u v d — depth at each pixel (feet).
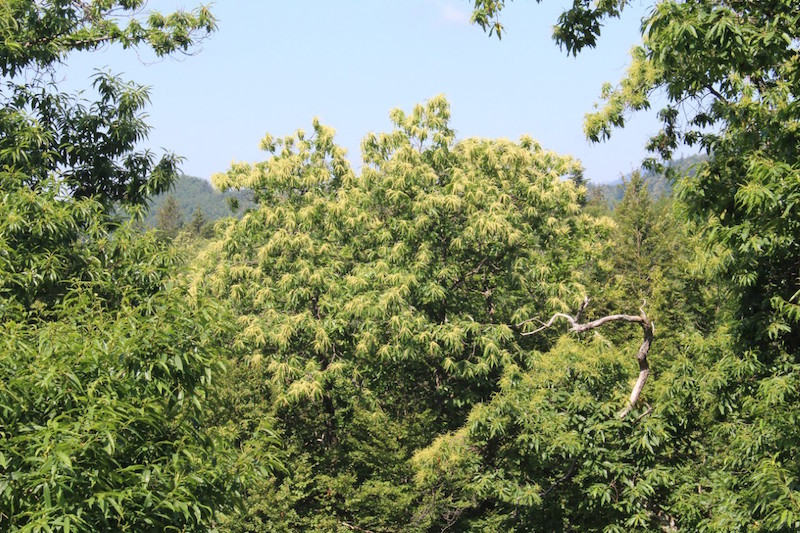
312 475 69.31
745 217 34.01
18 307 29.14
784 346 36.68
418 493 64.64
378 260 71.51
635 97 59.88
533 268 72.84
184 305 28.63
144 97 49.80
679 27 28.76
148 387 25.93
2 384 22.33
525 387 49.01
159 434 26.48
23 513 20.22
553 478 47.52
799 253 33.88
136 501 24.02
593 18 35.01
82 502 21.49
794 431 32.60
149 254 41.52
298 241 72.28
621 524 43.62
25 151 41.91
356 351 71.46
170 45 54.03
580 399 43.52
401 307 67.51
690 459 45.32
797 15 29.71
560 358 47.60
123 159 50.26
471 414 48.65
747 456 36.04
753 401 35.22
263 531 62.34
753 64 31.12
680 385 41.63
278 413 69.62
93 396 23.40
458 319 72.02
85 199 40.09
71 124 48.73
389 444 67.15
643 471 42.32
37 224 34.65
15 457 21.93
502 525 55.16
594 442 42.73
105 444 22.04
